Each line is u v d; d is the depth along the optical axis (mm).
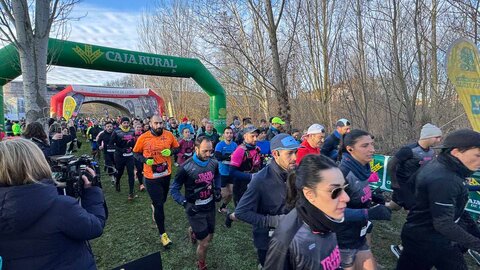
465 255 3846
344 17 9828
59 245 1546
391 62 8977
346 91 10602
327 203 1499
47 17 5406
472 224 2748
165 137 4621
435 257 2305
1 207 1394
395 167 3789
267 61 11188
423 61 8844
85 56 8695
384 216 2494
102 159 12414
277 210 2496
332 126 11688
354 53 10281
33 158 1519
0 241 1451
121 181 8531
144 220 5328
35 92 5312
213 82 12484
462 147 2074
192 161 3408
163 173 4457
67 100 10141
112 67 9484
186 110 29328
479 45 6570
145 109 24375
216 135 9320
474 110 5094
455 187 2100
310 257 1527
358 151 2484
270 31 7453
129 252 4148
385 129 10211
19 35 5133
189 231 4277
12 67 7301
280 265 1545
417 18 8211
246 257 3955
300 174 1588
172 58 11078
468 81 5121
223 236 4617
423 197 2275
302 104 13000
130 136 6816
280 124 6953
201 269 3492
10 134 11883
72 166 2084
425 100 8477
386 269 3586
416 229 2365
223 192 5387
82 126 26422
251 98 20969
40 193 1479
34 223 1468
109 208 6047
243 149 4801
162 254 4059
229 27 8305
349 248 2453
